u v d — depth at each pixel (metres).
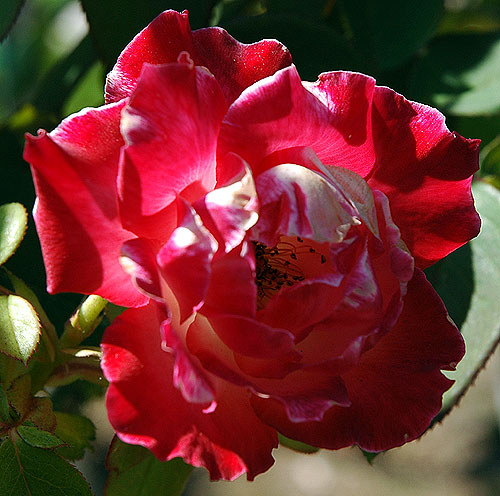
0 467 0.44
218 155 0.42
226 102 0.42
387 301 0.43
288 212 0.41
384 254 0.42
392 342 0.43
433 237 0.44
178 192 0.41
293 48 0.49
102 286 0.41
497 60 0.52
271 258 0.44
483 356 0.47
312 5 0.51
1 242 0.45
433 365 0.43
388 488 1.16
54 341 0.44
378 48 0.52
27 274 0.48
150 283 0.40
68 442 0.47
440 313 0.43
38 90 0.56
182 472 0.46
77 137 0.41
